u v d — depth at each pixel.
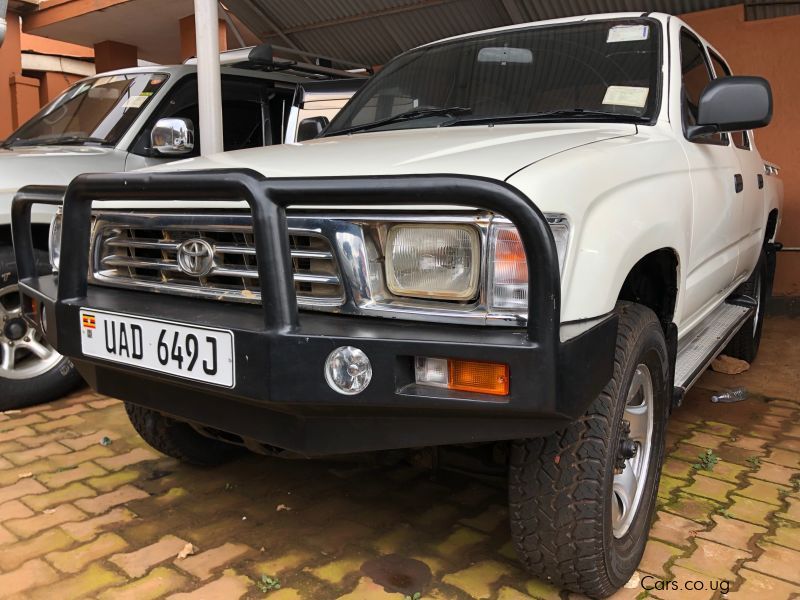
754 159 4.28
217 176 1.93
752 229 4.17
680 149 2.80
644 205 2.30
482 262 1.85
